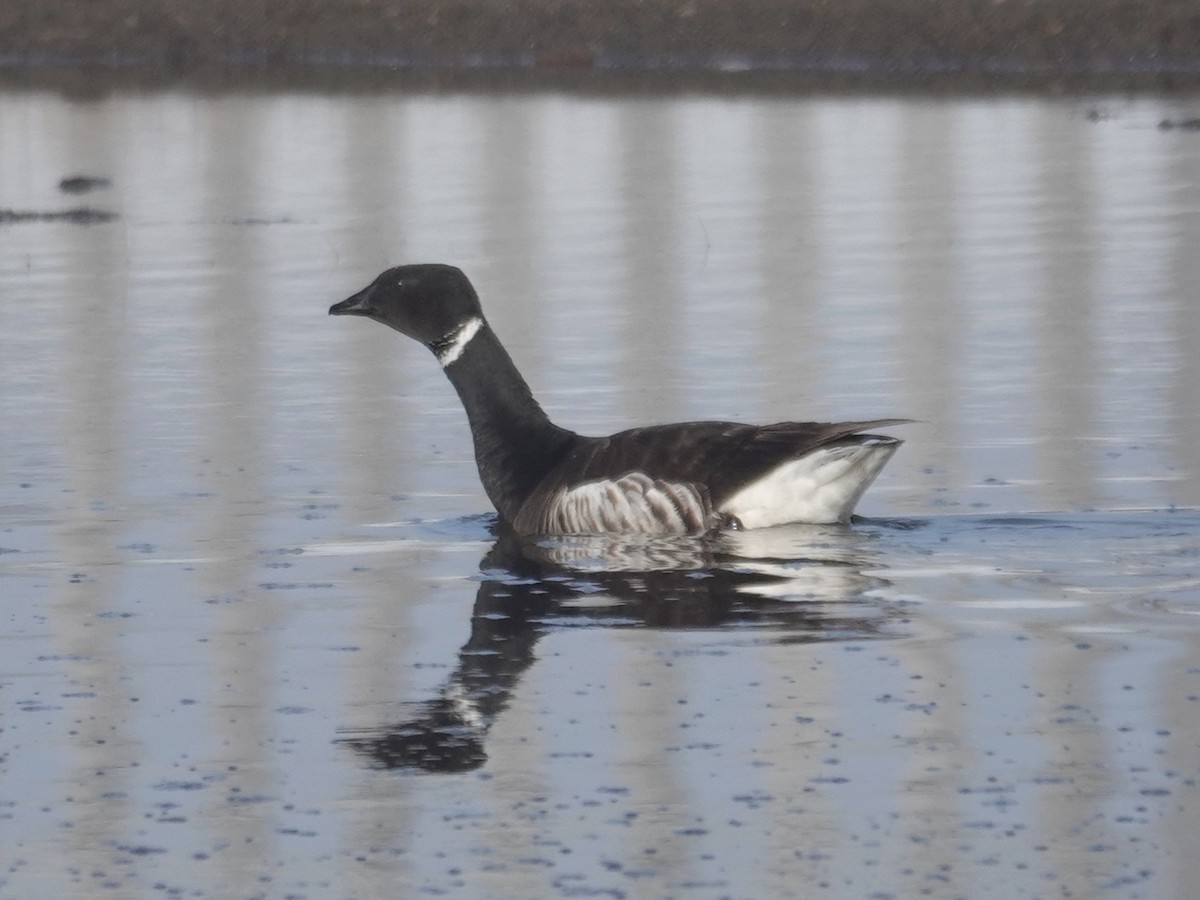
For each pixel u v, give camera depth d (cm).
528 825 844
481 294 2461
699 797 869
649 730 950
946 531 1338
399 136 4341
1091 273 2520
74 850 830
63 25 6253
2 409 1834
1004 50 5338
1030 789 869
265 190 3619
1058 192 3284
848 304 2333
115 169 3962
